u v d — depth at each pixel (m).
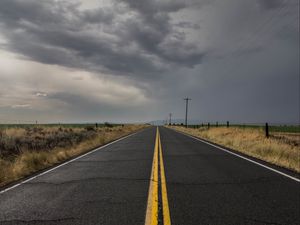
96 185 7.13
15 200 5.86
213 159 11.71
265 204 5.45
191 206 5.32
